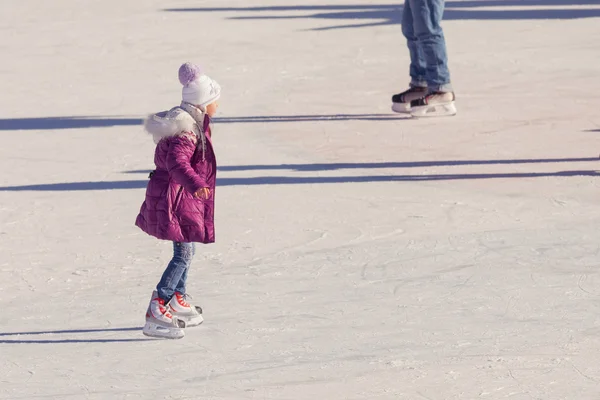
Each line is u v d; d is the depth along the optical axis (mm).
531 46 54312
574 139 35500
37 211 29547
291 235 26062
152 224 19062
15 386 17266
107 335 19703
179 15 71875
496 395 15969
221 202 29578
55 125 41625
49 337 19734
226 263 24016
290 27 64688
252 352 18406
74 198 30828
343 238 25625
